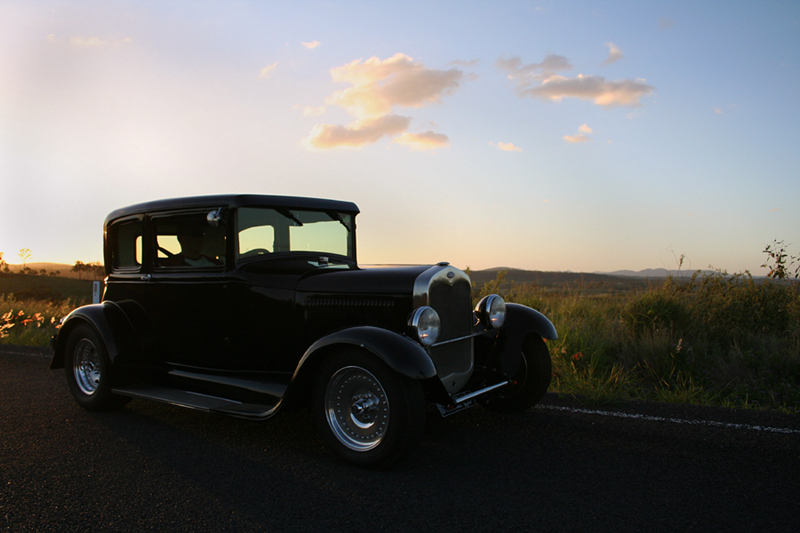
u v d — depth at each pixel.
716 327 7.65
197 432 4.13
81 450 3.71
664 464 3.33
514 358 4.32
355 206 5.22
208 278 4.32
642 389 5.81
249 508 2.77
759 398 5.50
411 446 3.21
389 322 3.71
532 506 2.77
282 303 4.10
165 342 4.71
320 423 3.54
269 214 4.49
